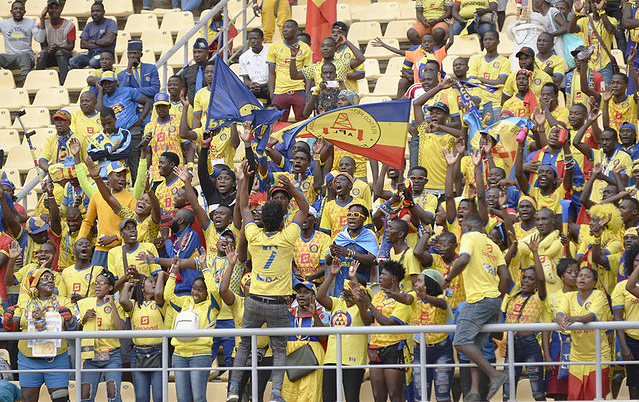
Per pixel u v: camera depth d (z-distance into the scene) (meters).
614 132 47.56
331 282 39.28
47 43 65.19
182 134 50.44
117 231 46.31
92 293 44.12
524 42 56.78
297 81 54.66
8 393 40.59
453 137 48.28
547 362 35.50
